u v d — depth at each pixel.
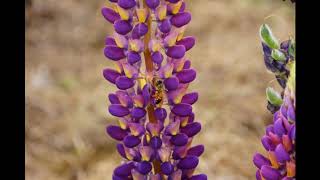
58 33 1.69
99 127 1.28
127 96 0.41
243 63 1.50
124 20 0.40
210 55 1.54
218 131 1.25
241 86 1.41
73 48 1.63
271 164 0.38
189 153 0.42
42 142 1.25
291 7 1.65
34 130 1.28
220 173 1.14
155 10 0.40
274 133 0.37
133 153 0.41
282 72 0.40
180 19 0.40
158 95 0.40
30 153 1.22
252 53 1.54
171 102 0.41
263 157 0.39
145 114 0.40
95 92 1.42
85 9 1.78
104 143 1.24
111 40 0.42
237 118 1.29
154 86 0.40
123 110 0.41
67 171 1.19
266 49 0.40
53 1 1.78
